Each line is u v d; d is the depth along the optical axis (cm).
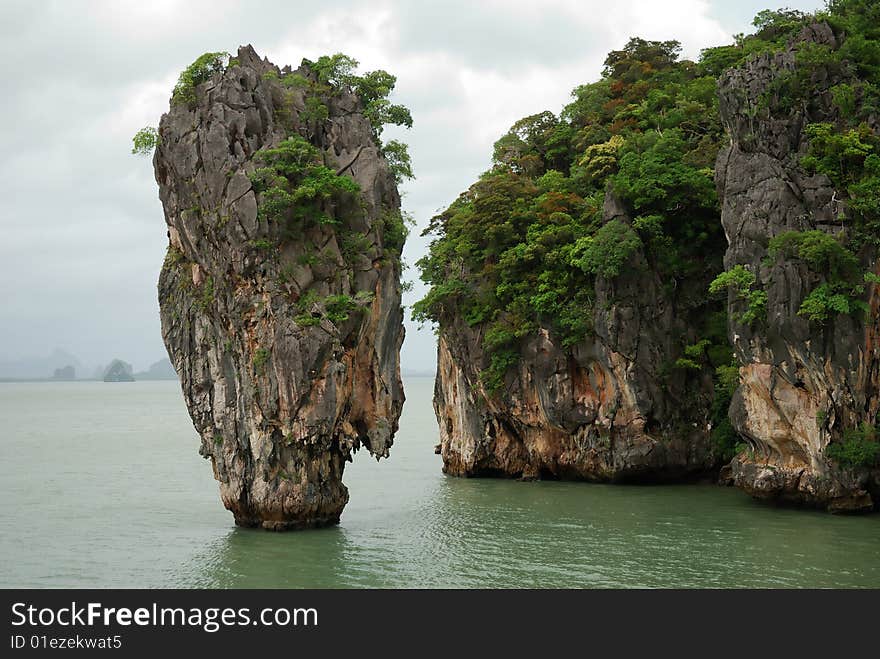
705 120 6612
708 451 5981
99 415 15312
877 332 4659
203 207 4375
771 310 4697
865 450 4528
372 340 4612
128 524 4644
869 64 5184
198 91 4500
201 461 7725
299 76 4800
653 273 6006
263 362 4262
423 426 12512
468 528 4494
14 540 4241
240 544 4100
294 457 4331
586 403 6100
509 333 6262
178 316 4556
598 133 7225
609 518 4759
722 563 3719
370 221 4559
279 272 4300
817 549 3925
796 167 4903
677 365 5912
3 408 17950
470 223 6606
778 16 7294
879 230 4638
